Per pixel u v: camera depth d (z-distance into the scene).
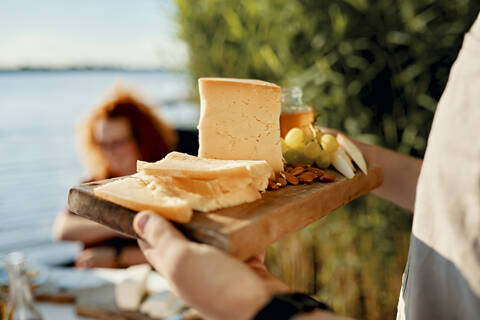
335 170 1.19
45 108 17.38
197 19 2.47
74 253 4.32
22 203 5.93
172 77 2.67
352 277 2.20
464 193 0.61
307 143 1.23
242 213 0.78
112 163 2.81
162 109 2.98
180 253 0.58
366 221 2.06
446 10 1.74
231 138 1.00
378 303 2.15
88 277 1.90
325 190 0.97
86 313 1.62
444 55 1.76
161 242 0.62
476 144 0.60
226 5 2.29
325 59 1.99
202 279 0.55
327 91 2.07
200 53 2.52
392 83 1.87
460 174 0.61
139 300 1.61
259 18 2.19
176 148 3.04
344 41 1.92
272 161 1.05
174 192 0.82
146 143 2.82
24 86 31.69
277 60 2.14
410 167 1.18
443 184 0.64
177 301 1.60
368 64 1.93
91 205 0.86
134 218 0.75
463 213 0.61
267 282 0.63
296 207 0.86
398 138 1.93
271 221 0.78
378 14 1.83
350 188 1.09
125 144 2.75
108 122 2.71
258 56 2.21
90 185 0.95
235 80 1.03
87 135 2.82
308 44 2.05
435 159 0.67
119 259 2.48
